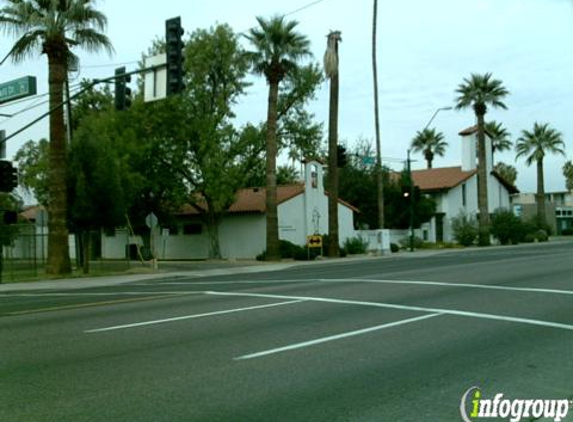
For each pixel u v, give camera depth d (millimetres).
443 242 57281
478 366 7789
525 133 68625
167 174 37781
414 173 66125
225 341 9641
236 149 37406
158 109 35625
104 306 15062
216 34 37219
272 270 29578
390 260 33812
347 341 9414
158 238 46969
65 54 27188
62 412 6219
